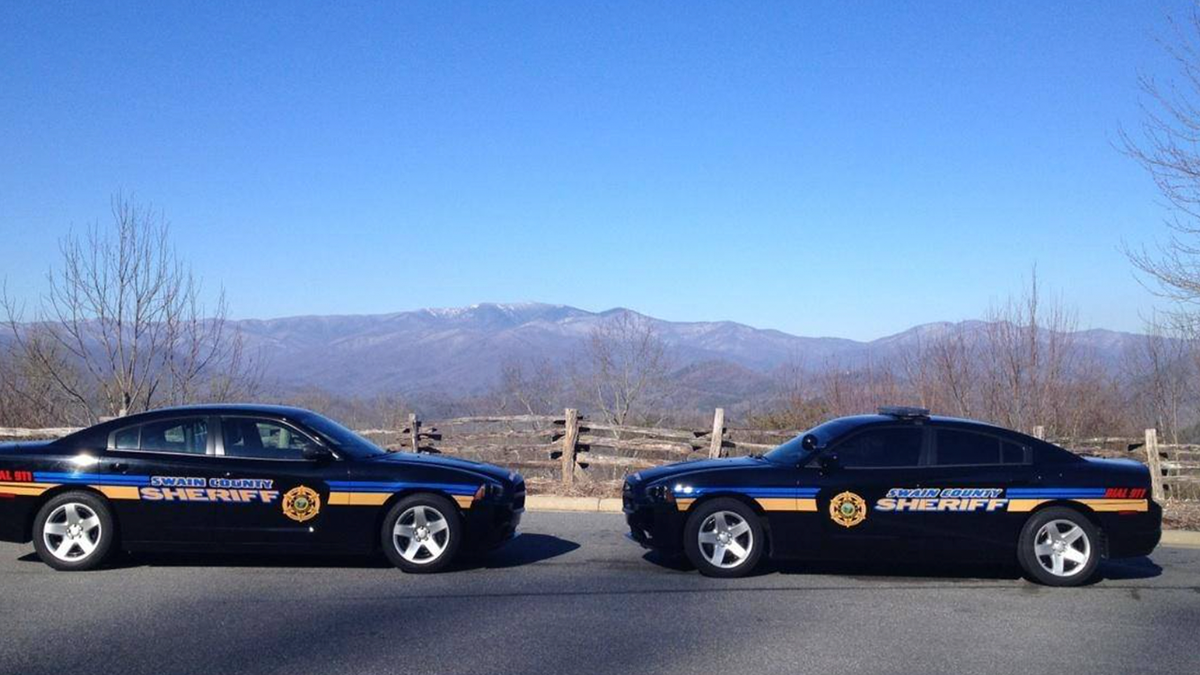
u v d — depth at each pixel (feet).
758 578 29.50
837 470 29.73
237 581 27.81
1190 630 24.09
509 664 20.26
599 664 20.35
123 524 28.60
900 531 29.35
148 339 64.95
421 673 19.58
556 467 49.98
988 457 29.96
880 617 24.94
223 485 28.68
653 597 26.66
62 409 67.77
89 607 24.61
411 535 29.22
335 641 21.79
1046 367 69.10
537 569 30.25
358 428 57.57
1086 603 27.07
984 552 29.50
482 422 53.31
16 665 19.83
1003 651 21.95
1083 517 29.43
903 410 30.94
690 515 29.58
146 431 29.32
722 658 20.97
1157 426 79.36
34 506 28.66
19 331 66.03
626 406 98.63
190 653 20.75
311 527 28.84
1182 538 38.52
